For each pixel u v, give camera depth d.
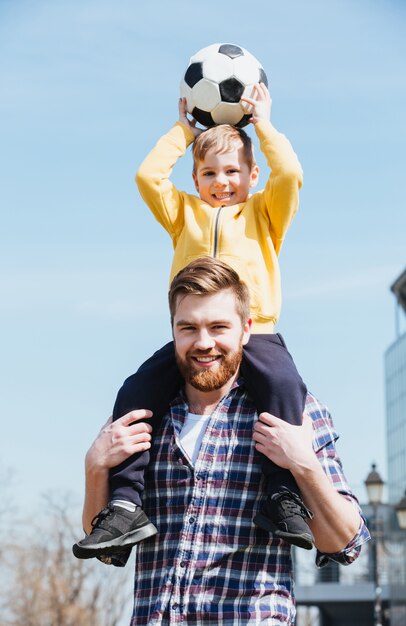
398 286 69.00
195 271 4.93
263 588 4.73
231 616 4.66
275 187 5.45
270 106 5.97
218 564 4.75
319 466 4.79
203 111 6.00
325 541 4.88
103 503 5.00
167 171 5.70
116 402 5.15
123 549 4.82
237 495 4.84
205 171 5.70
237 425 4.97
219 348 4.90
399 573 62.12
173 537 4.83
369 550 63.59
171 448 4.96
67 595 48.78
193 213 5.60
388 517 63.38
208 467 4.88
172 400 5.12
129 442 4.92
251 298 5.31
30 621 48.34
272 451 4.80
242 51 6.09
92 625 48.53
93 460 4.95
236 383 5.06
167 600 4.72
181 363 4.94
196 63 6.02
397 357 73.38
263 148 5.62
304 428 4.92
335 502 4.80
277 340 5.25
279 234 5.55
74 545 4.75
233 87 5.95
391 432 74.81
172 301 4.98
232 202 5.70
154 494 4.93
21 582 48.97
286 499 4.74
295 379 5.02
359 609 72.94
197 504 4.83
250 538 4.79
